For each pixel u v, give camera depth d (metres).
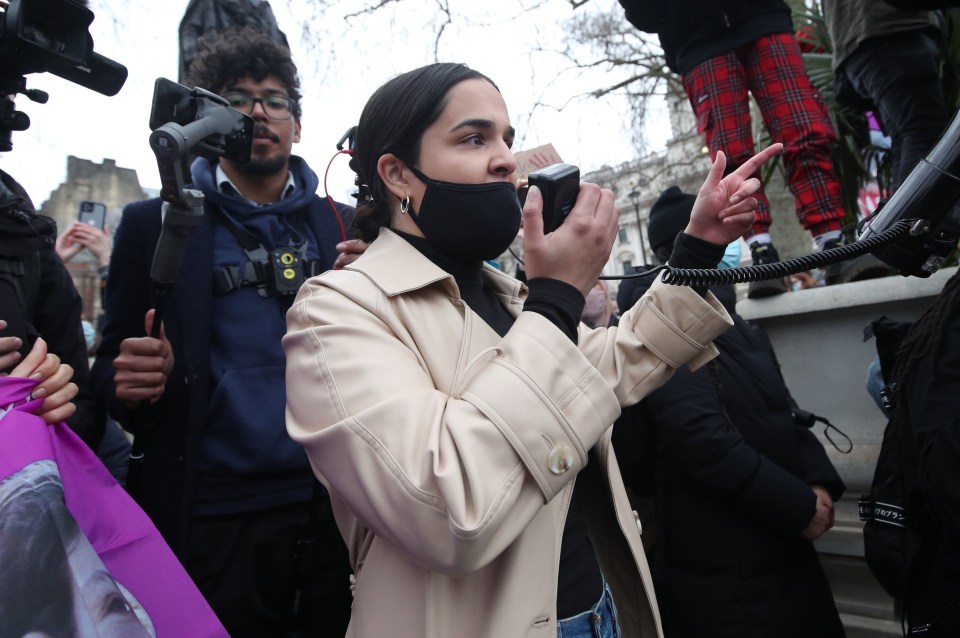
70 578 1.00
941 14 3.46
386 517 0.91
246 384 1.69
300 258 1.83
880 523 1.61
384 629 1.04
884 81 2.71
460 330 1.14
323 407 0.99
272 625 1.65
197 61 1.96
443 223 1.17
